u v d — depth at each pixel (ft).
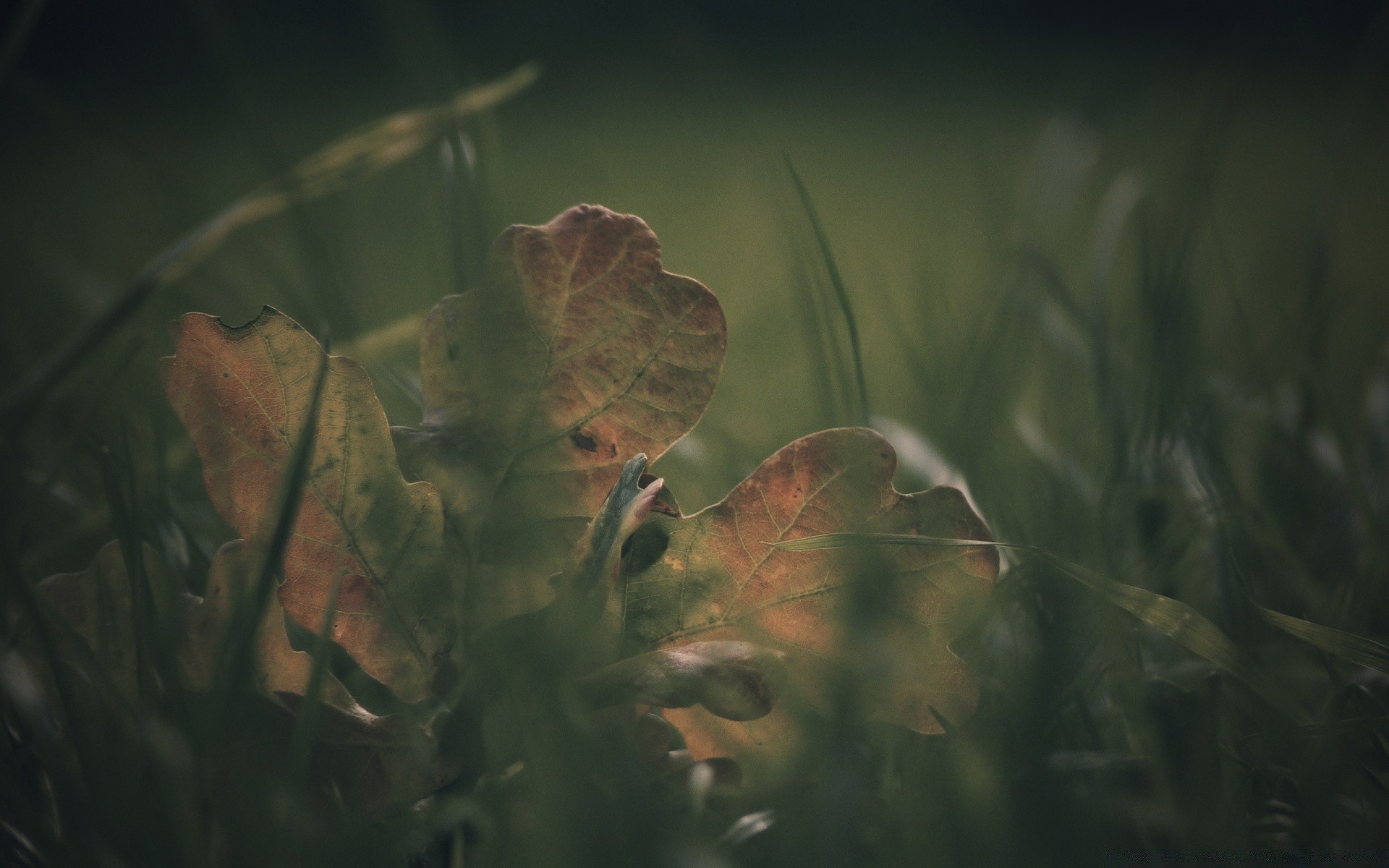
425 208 3.28
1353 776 2.27
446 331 2.34
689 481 3.00
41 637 2.21
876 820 2.25
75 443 2.65
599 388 2.33
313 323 2.89
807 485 2.30
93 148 3.26
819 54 18.61
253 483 2.28
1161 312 2.79
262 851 2.14
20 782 2.25
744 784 2.29
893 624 2.30
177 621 2.26
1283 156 10.40
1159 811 2.22
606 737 2.25
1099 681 2.39
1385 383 2.86
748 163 3.24
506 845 2.21
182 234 3.37
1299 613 2.53
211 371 2.26
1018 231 3.52
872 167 11.06
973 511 2.30
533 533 2.32
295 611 2.28
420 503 2.29
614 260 2.32
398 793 2.26
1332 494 2.72
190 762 2.15
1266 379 2.78
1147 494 2.64
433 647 2.30
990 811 2.19
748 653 2.26
